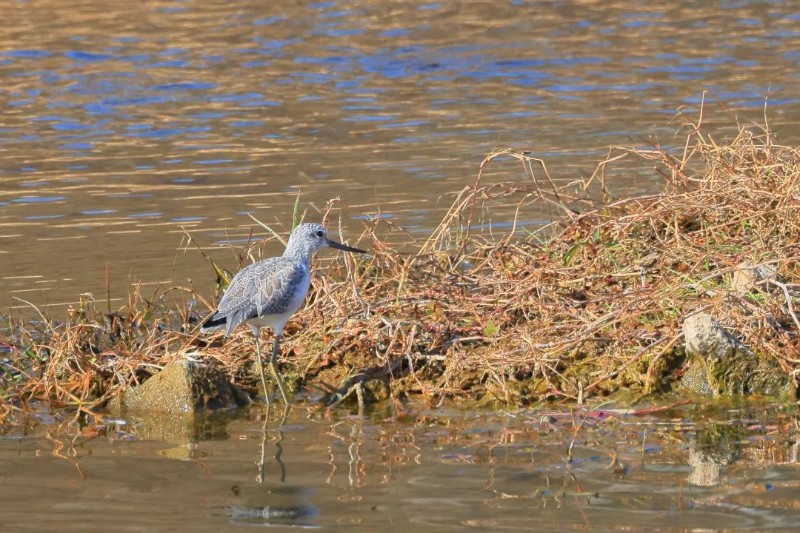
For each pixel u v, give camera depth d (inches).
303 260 493.4
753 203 529.0
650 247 524.1
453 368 475.2
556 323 487.2
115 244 679.7
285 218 714.8
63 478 402.0
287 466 407.2
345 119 981.2
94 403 475.8
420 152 866.1
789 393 453.1
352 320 503.5
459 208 567.5
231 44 1251.8
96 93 1080.2
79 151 901.8
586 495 372.8
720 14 1344.7
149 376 501.0
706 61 1143.0
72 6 1412.4
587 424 435.8
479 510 363.9
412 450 418.3
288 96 1063.6
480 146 874.8
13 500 382.9
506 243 557.9
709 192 536.7
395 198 746.2
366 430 441.7
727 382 458.6
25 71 1153.4
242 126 968.9
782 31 1252.5
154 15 1378.0
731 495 368.8
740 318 470.3
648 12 1364.4
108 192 789.9
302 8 1403.8
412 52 1214.3
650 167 788.0
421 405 465.4
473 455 410.9
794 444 409.1
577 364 475.2
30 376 499.2
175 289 592.1
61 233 702.5
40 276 626.8
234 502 376.8
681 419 436.1
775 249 497.4
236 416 464.8
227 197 769.6
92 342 534.9
